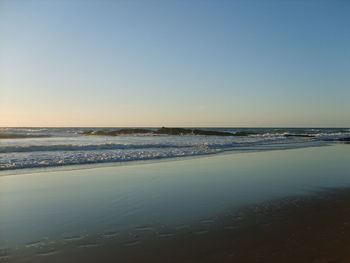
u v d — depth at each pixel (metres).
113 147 22.03
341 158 16.19
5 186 8.53
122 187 8.50
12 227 5.17
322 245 4.34
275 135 50.72
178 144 25.59
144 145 23.47
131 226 5.23
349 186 8.68
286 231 4.94
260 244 4.38
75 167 12.40
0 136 35.91
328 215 5.86
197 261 3.85
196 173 11.00
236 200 7.05
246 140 34.75
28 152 17.77
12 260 3.89
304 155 17.84
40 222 5.45
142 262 3.84
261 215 5.86
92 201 6.94
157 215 5.87
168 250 4.19
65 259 3.93
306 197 7.35
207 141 31.67
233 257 3.95
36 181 9.32
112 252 4.14
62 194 7.61
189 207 6.45
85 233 4.88
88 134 51.69
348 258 3.91
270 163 13.94
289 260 3.85
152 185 8.80
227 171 11.50
